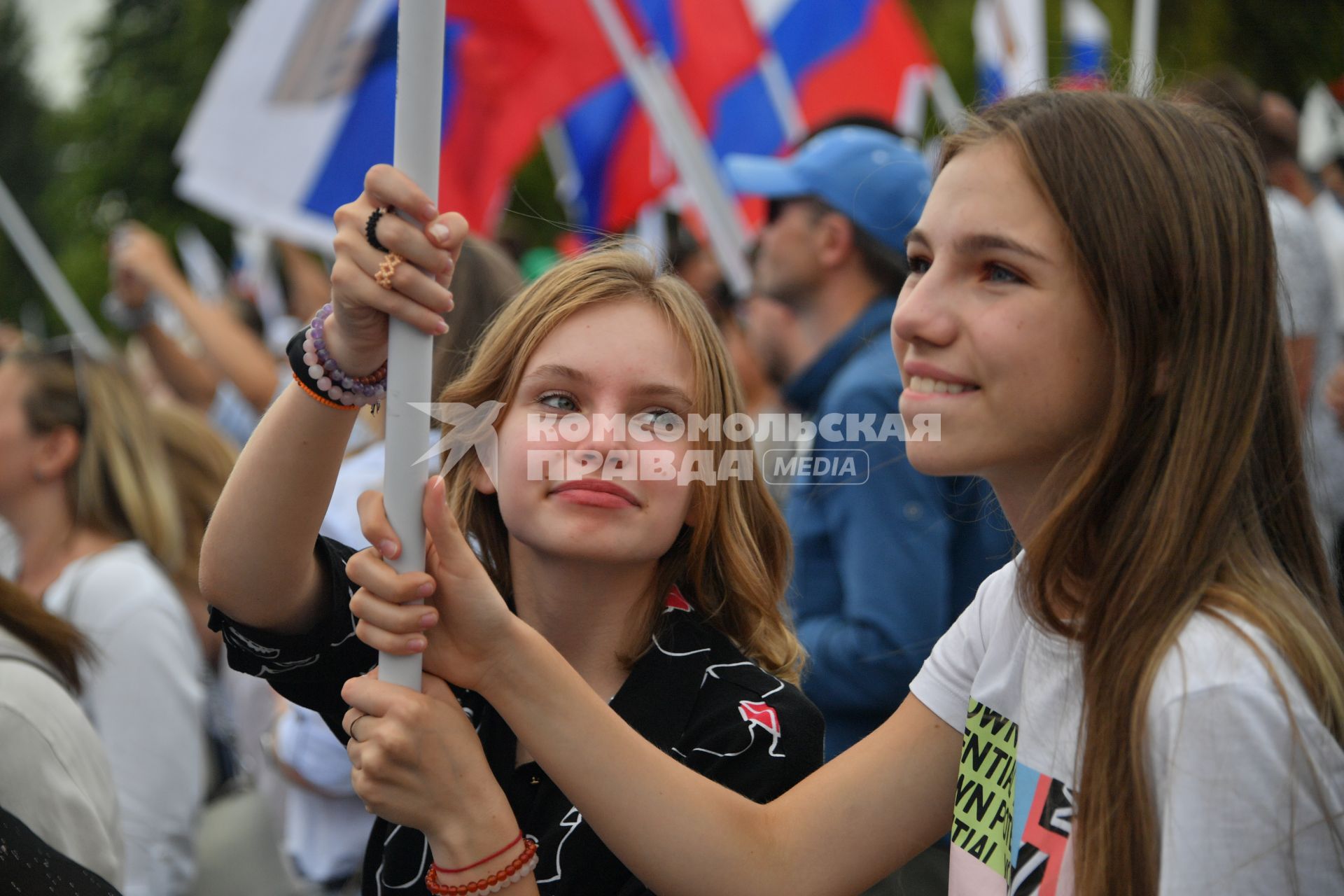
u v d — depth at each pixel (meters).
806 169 2.52
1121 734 0.99
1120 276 1.05
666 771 1.15
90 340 4.48
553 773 1.12
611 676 1.34
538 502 1.23
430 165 1.02
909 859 1.27
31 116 29.95
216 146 3.70
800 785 1.25
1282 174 3.51
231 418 5.74
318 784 2.25
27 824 1.63
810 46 4.41
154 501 2.74
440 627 1.11
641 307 1.28
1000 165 1.10
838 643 2.08
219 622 1.25
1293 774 0.92
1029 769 1.10
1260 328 1.09
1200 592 1.01
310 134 3.71
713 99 4.01
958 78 12.45
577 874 1.25
